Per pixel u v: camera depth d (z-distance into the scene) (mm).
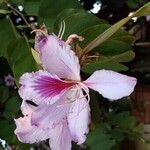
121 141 515
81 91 223
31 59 247
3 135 378
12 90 423
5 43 285
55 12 269
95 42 220
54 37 215
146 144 570
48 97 219
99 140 463
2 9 289
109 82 209
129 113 489
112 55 238
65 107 222
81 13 245
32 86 217
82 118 222
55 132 225
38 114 219
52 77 218
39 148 464
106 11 467
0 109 399
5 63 431
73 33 244
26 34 291
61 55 216
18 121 228
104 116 475
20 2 288
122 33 238
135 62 571
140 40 570
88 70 230
